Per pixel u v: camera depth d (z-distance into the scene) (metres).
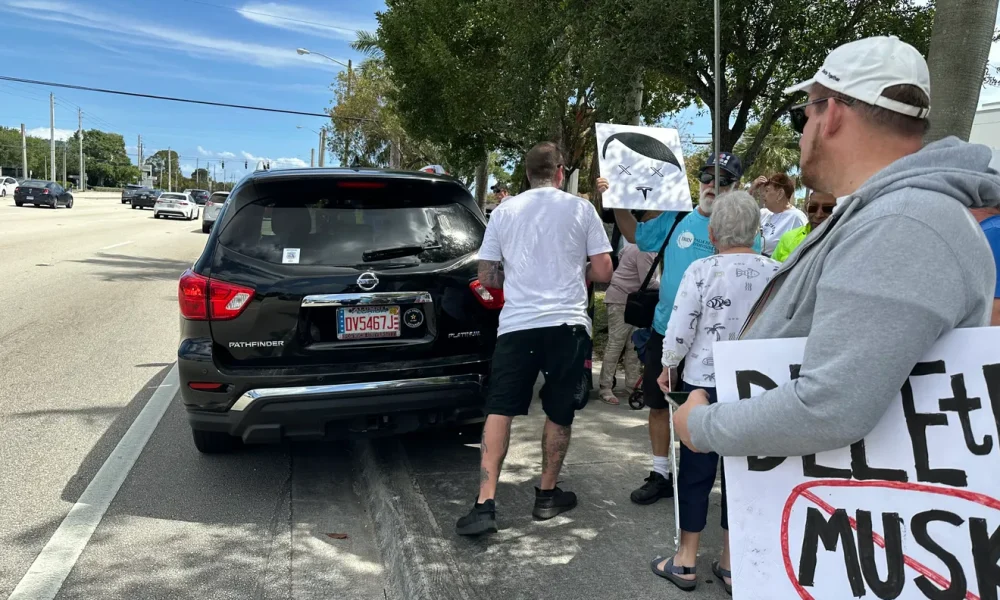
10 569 2.91
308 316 3.46
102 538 3.20
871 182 1.34
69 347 6.90
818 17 8.11
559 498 3.39
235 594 2.80
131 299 9.83
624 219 4.26
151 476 3.91
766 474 1.44
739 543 1.45
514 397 3.16
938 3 5.04
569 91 11.29
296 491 3.81
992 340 1.27
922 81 1.39
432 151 28.39
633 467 3.99
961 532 1.31
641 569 2.89
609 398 5.35
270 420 3.42
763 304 1.65
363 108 32.72
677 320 2.79
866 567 1.36
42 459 4.09
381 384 3.50
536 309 3.16
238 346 3.42
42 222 24.69
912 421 1.33
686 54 8.19
